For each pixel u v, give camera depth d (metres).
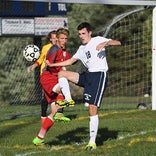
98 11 90.31
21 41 72.69
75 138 26.92
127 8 92.19
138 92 77.19
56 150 23.73
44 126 25.27
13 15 53.91
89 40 23.34
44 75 26.75
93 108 23.25
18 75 71.25
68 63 23.89
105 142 25.22
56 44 28.95
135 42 66.31
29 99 68.62
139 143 24.45
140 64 76.25
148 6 40.97
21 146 25.58
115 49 77.81
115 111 38.03
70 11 81.12
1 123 35.56
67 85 23.78
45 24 54.59
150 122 30.98
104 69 23.22
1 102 69.94
